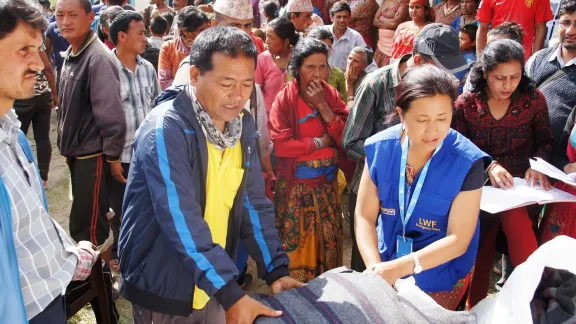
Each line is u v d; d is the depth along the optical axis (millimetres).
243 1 3490
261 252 1872
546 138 2611
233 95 1570
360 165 2846
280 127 2969
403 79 1754
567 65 2961
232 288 1569
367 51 4668
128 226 1742
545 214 2537
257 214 1898
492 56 2361
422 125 1665
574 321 1453
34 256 1573
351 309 1460
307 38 2961
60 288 1644
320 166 2996
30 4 1433
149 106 3451
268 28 3891
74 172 3232
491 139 2584
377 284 1575
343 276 1643
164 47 4500
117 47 3322
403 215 1932
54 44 6297
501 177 2381
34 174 1707
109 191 3373
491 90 2477
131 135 3334
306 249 3051
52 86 5465
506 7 4941
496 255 3592
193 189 1638
